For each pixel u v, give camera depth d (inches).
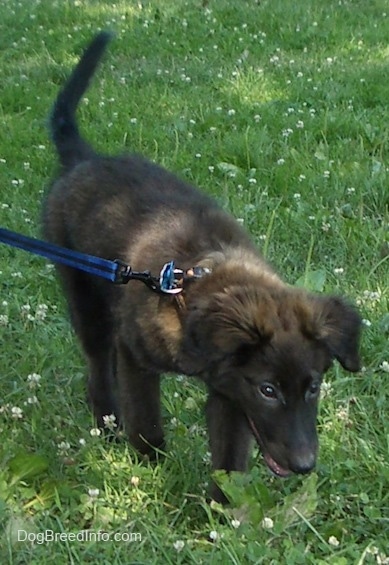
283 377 64.1
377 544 68.1
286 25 163.3
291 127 117.6
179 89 135.3
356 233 96.6
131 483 72.4
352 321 67.0
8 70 148.2
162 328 69.2
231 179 106.0
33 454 72.7
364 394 80.1
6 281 92.7
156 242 73.4
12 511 69.7
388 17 171.5
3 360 83.9
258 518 68.8
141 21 169.6
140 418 74.8
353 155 110.0
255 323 64.1
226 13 170.4
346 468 73.0
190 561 67.2
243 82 134.2
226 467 72.4
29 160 112.5
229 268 68.6
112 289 76.2
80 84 87.7
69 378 82.7
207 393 75.4
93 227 77.6
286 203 102.4
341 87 131.4
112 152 109.7
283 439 64.4
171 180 79.2
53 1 188.2
